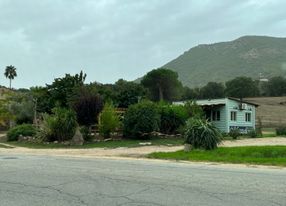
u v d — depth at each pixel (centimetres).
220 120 5216
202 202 916
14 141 4003
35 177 1291
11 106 6462
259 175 1340
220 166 1669
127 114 3859
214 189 1069
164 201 929
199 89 13325
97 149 2964
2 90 10556
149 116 3766
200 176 1305
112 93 5447
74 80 5128
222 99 5200
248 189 1069
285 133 4784
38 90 6072
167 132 4141
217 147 2350
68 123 3594
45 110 5225
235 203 906
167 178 1261
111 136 3834
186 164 1739
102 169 1496
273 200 934
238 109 5281
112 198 968
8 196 1002
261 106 9662
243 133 4778
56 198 975
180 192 1030
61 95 5078
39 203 925
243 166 1688
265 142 3406
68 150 2900
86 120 3934
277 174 1374
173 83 11319
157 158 2120
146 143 3412
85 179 1248
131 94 5719
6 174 1359
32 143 3653
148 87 11194
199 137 2306
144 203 911
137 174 1355
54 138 3650
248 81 12662
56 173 1382
